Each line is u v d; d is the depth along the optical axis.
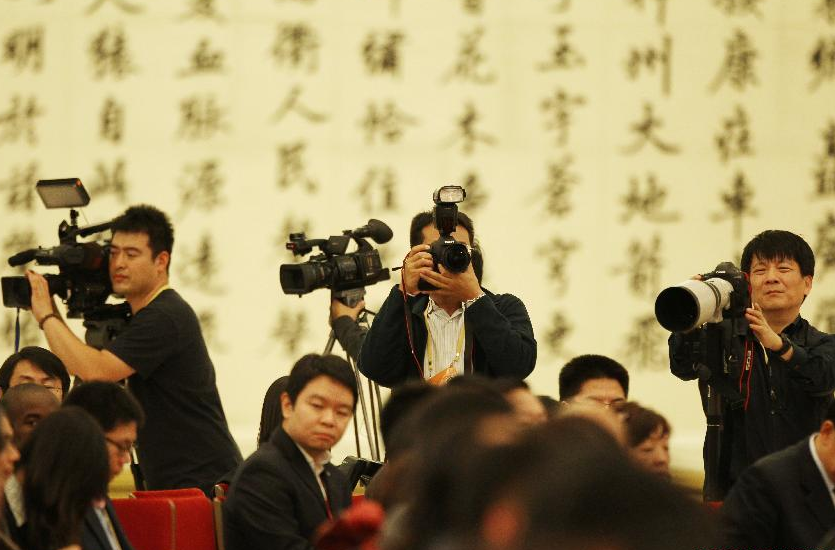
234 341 16.53
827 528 7.80
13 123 16.31
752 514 7.91
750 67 17.30
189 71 16.52
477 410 2.54
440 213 9.40
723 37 17.28
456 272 9.18
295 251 11.19
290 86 16.64
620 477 1.97
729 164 17.27
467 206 16.84
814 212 17.41
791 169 17.41
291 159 16.64
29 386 8.70
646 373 17.08
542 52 16.95
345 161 16.69
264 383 16.56
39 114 16.36
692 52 17.23
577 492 1.96
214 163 16.53
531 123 16.95
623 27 17.09
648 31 17.14
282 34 16.62
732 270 9.36
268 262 16.58
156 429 10.86
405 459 2.51
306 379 8.63
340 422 8.64
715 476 9.44
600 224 17.05
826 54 17.47
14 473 7.41
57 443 7.14
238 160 16.56
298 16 16.64
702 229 17.23
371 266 11.43
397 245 16.69
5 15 16.34
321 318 16.72
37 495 7.11
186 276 16.47
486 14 16.89
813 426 9.85
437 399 2.69
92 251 10.95
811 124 17.44
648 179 17.14
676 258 17.17
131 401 8.39
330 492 8.89
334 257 11.22
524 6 16.94
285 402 8.79
